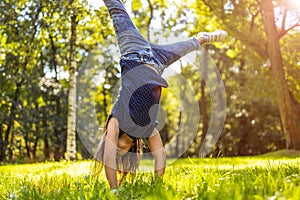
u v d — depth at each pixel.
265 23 21.80
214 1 22.05
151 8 24.66
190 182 4.73
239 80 36.25
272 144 37.62
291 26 22.73
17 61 18.95
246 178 4.82
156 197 3.55
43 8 16.17
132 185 4.88
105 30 16.73
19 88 28.45
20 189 5.38
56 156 35.38
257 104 35.69
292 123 21.48
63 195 4.66
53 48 27.89
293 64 24.45
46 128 33.94
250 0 22.53
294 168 6.41
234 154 38.31
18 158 30.06
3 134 33.09
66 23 17.08
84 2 15.87
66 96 34.41
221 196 3.72
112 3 5.34
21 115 30.59
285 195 3.55
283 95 21.62
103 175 6.79
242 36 22.34
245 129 37.91
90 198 4.17
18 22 16.69
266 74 25.14
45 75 32.62
